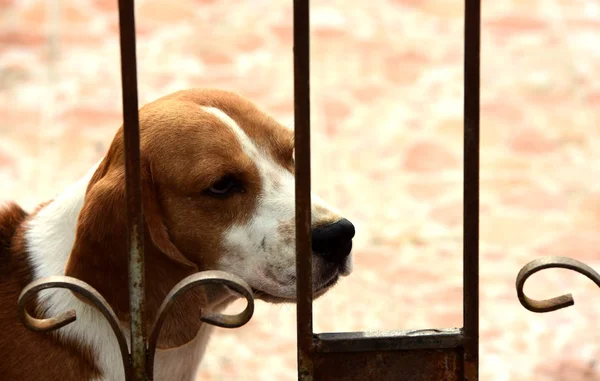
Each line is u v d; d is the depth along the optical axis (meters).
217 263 6.24
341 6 17.86
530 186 12.99
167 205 6.15
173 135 6.14
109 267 5.99
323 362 4.85
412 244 11.71
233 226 6.17
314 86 15.42
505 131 14.27
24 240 6.47
